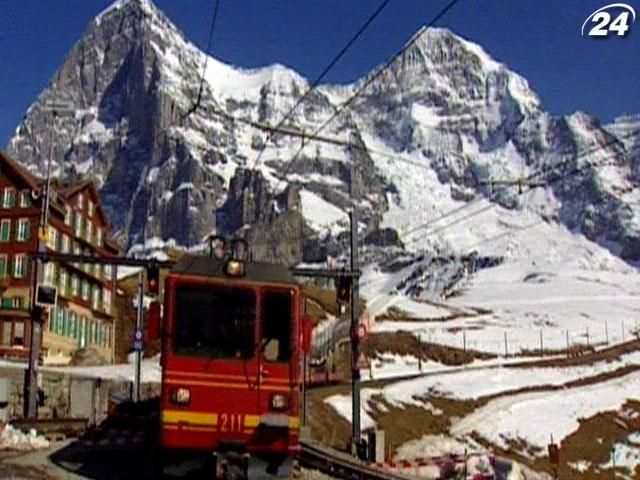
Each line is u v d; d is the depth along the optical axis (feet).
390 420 176.45
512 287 593.42
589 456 182.29
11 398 117.19
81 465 64.03
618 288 599.16
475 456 97.50
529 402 214.90
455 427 183.21
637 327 402.11
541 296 541.34
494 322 409.90
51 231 226.99
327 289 365.40
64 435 94.53
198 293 51.65
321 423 150.51
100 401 134.51
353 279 96.22
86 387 137.08
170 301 51.26
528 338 352.28
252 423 50.70
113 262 97.19
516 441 181.47
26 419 99.14
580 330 386.73
